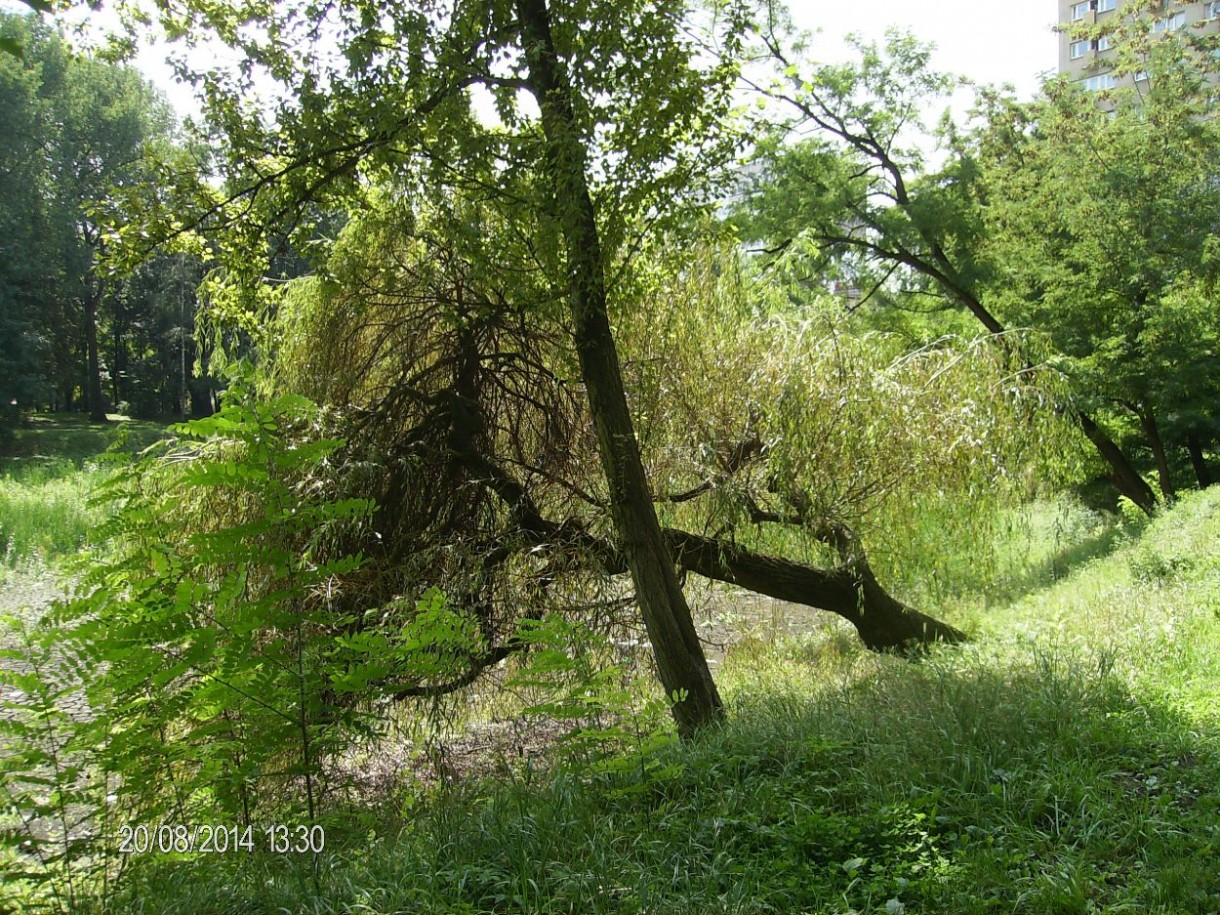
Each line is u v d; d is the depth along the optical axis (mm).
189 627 4734
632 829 4504
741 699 8234
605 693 5551
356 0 7270
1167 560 11023
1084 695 5973
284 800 5910
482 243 7594
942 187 18969
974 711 5566
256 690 4949
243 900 3977
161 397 58594
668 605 7641
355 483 7980
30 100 41469
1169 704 5797
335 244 9156
